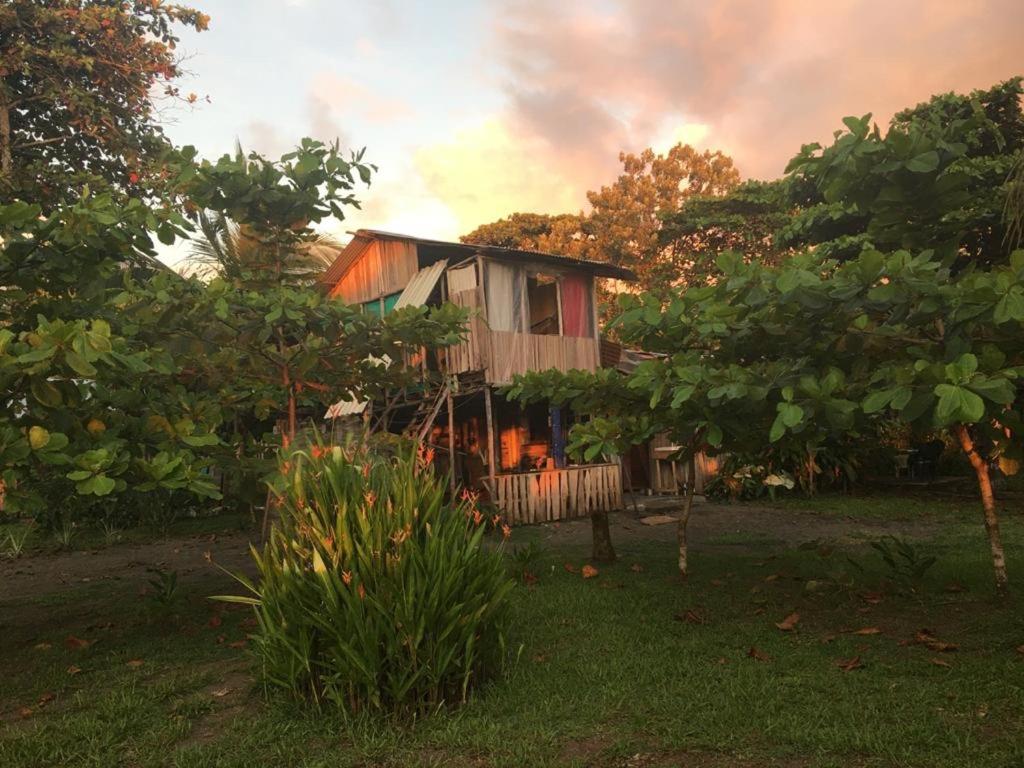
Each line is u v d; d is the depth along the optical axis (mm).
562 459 14367
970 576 6520
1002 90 12148
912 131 4684
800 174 6500
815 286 4496
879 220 5254
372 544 3803
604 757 3238
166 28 15734
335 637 3707
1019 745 3098
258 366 6941
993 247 9438
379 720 3609
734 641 4949
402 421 15297
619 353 16797
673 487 17031
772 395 5168
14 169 14109
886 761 3057
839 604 5898
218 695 4277
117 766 3322
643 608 6012
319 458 4234
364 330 7035
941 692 3758
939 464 17875
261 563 4051
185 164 6867
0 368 3748
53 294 4926
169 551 10969
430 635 3740
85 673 4871
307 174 6789
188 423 4961
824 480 15852
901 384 4164
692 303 5234
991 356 4102
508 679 4188
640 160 38594
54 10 14047
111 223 4645
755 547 9539
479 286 13109
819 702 3719
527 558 7465
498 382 12914
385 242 15234
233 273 13234
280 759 3312
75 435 4613
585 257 35812
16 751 3486
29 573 9445
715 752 3258
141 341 5980
